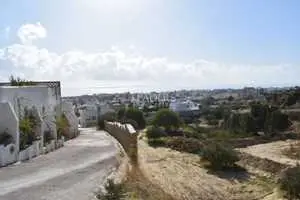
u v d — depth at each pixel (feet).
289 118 263.29
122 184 55.01
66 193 50.14
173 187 74.69
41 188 53.01
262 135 215.31
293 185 75.25
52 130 109.50
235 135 215.31
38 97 107.04
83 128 240.94
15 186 54.44
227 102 579.48
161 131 163.12
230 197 77.05
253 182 88.43
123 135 111.34
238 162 109.70
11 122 79.10
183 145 134.41
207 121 322.96
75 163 74.23
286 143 176.35
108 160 77.56
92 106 341.00
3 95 85.66
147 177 74.64
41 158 82.74
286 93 390.63
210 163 104.58
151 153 122.11
